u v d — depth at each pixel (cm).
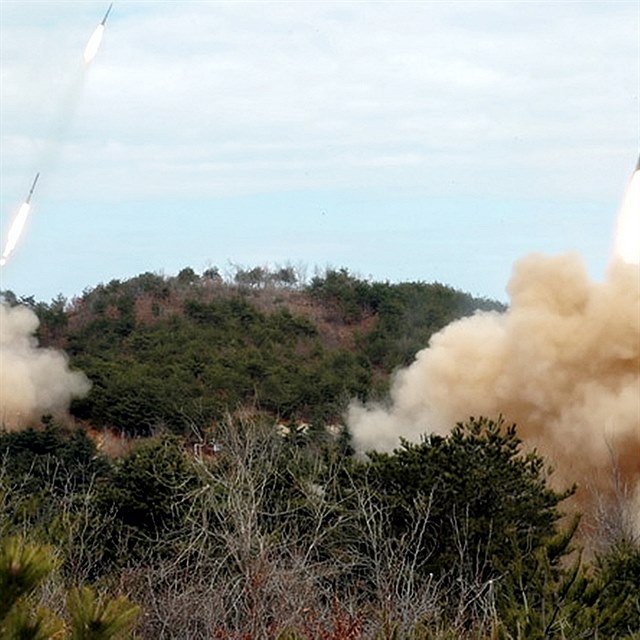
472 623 2145
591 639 1948
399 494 3058
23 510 2864
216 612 2366
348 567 2583
